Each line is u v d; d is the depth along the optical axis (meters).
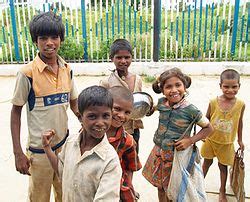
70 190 1.92
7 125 5.28
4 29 8.00
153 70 7.82
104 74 8.03
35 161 2.53
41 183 2.60
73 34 8.11
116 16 8.01
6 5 7.88
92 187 1.87
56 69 2.48
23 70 2.38
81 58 8.24
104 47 8.17
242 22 7.80
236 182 3.21
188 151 2.74
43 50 2.35
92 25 8.19
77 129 5.15
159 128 2.88
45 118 2.45
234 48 8.03
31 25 2.33
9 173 3.98
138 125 3.06
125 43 3.03
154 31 7.66
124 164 2.38
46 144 2.12
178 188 2.72
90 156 1.87
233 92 3.18
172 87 2.70
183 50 8.17
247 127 5.08
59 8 7.89
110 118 1.86
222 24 7.79
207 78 7.66
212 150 3.40
